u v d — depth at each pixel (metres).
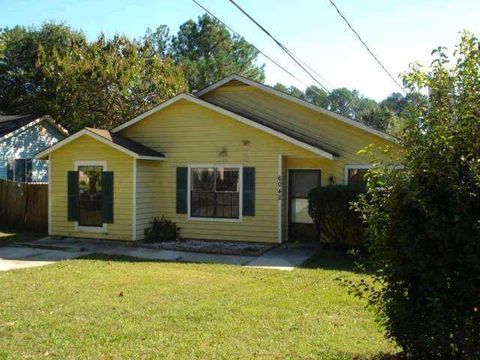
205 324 6.88
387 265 4.97
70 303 7.99
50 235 16.69
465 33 4.80
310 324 6.94
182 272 10.84
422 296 4.73
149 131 16.70
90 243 15.41
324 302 8.20
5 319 7.06
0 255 13.31
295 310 7.68
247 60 54.38
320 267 11.66
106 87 27.95
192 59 53.47
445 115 4.83
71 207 16.31
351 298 8.44
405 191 4.77
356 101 50.88
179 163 16.33
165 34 56.22
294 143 14.73
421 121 4.93
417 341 4.71
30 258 12.87
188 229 16.22
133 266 11.59
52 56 31.12
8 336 6.33
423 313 4.70
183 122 16.27
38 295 8.52
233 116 15.39
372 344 6.07
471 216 4.40
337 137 15.77
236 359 5.54
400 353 5.45
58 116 29.75
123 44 28.83
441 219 4.49
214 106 15.62
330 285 9.55
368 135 15.38
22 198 18.66
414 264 4.67
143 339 6.23
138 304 7.94
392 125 5.62
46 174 27.59
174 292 8.84
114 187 15.80
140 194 15.77
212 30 54.22
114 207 15.81
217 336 6.36
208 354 5.70
